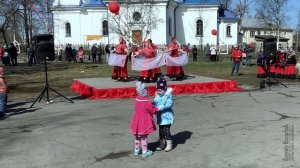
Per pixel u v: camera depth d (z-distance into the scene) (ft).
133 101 50.62
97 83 60.39
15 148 29.78
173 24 215.92
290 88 61.31
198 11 221.66
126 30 191.01
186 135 31.91
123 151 28.14
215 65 120.78
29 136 33.24
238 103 47.01
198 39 222.48
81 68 111.24
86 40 213.46
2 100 42.34
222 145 28.76
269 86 64.28
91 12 211.41
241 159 25.50
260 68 77.92
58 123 37.99
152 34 195.93
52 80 80.43
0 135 33.91
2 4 164.35
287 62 75.87
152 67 59.67
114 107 46.39
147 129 26.43
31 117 41.65
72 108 46.52
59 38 215.72
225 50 223.10
